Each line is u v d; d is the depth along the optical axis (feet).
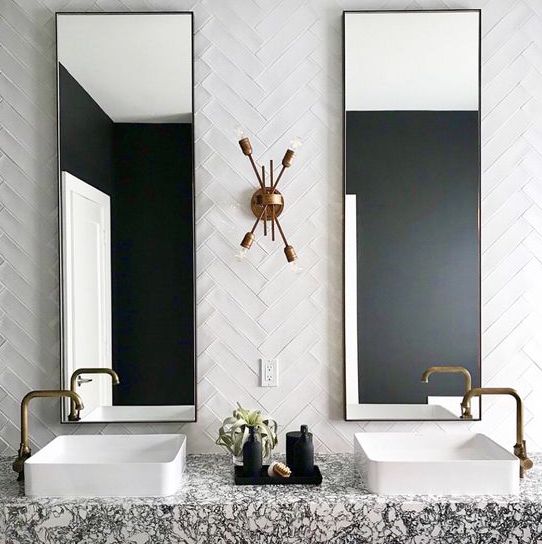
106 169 7.88
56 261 7.98
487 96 7.98
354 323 7.91
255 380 7.97
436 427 7.95
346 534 6.18
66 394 7.12
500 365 8.00
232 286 7.98
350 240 7.91
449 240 7.90
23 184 7.96
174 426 7.95
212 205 7.96
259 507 6.16
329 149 7.97
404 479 6.38
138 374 7.86
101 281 7.86
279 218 7.97
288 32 7.95
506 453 6.74
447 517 6.17
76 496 6.37
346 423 7.97
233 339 7.97
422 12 7.90
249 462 6.81
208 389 7.96
